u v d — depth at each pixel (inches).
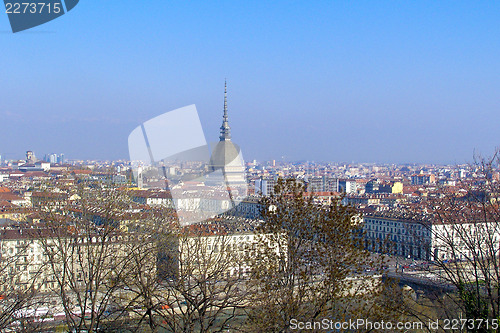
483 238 2598.4
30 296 2421.3
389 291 2123.5
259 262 2176.4
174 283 2269.9
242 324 2214.6
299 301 2070.6
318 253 2139.5
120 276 2159.2
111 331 2128.4
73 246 2246.6
